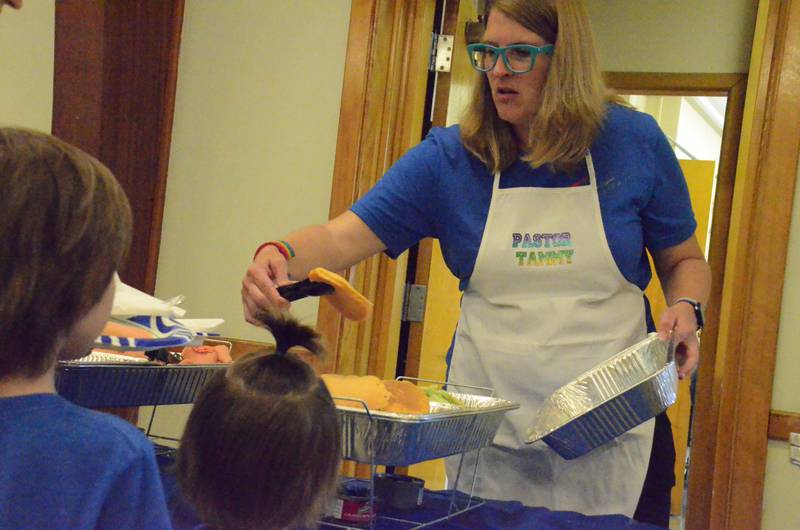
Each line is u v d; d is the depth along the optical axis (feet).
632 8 11.32
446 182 5.11
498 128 5.03
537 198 5.01
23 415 2.19
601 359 4.93
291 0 7.73
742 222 7.12
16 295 2.14
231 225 7.75
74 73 6.52
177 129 7.89
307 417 2.70
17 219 2.13
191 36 7.89
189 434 2.74
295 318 3.15
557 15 4.70
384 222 5.16
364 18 7.43
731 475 7.00
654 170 4.95
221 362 4.53
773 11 7.08
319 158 7.59
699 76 10.98
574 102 4.69
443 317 9.09
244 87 7.79
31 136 2.26
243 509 2.66
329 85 7.61
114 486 2.22
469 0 8.82
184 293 7.82
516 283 5.09
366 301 3.76
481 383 5.18
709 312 10.52
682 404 14.82
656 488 5.27
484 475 5.16
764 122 7.09
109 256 2.32
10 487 2.12
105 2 6.80
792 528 6.88
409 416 3.39
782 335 6.99
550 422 4.08
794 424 6.87
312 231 4.95
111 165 7.15
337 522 3.64
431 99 8.38
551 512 4.17
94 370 3.79
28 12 5.86
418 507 4.07
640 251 5.04
